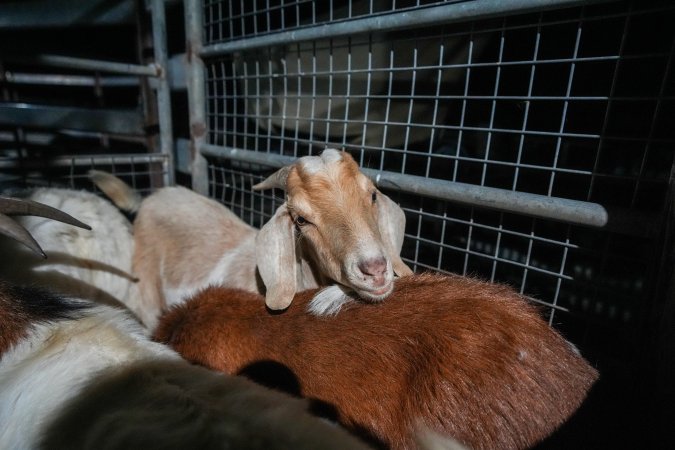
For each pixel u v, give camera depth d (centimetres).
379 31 76
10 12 180
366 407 49
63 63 105
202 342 57
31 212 54
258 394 39
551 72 107
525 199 64
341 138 125
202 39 113
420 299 56
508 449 45
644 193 98
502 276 125
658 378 52
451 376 47
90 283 91
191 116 118
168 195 108
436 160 135
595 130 108
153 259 100
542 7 58
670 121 93
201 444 33
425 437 43
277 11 126
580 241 115
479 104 123
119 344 46
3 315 47
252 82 129
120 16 154
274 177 73
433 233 139
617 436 53
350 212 63
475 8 63
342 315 56
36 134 189
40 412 39
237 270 88
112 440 35
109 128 154
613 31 90
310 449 33
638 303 58
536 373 48
